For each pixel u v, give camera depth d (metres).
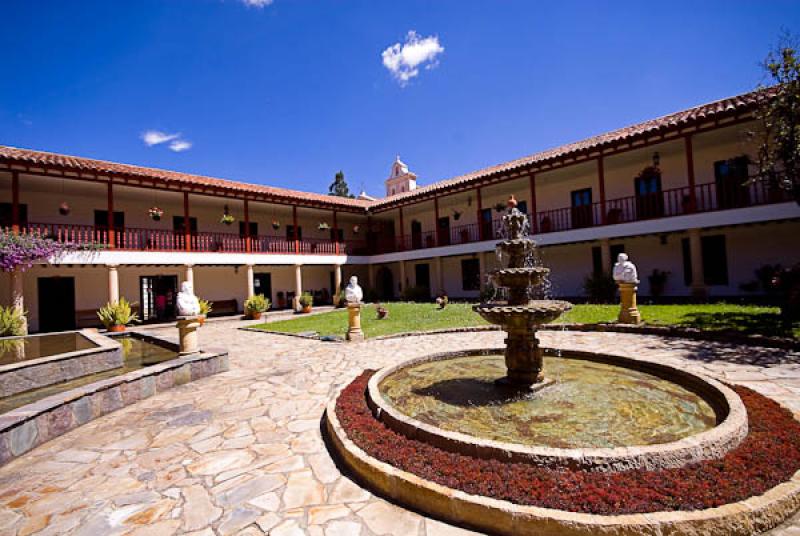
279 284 22.94
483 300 16.55
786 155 8.54
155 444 4.07
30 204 15.41
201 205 19.92
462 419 3.99
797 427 3.14
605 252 14.15
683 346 7.08
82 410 4.74
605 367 5.75
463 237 19.34
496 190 19.58
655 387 4.73
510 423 3.81
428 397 4.74
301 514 2.71
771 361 5.81
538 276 5.01
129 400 5.45
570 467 2.71
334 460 3.51
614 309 11.21
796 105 8.35
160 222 18.84
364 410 4.14
